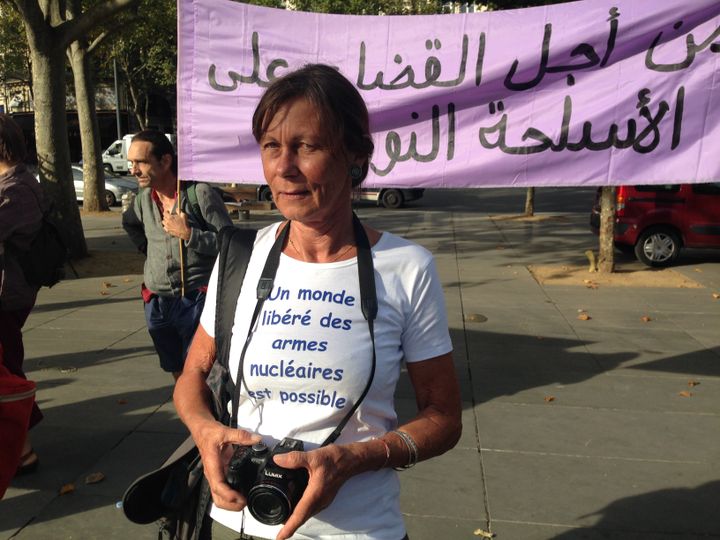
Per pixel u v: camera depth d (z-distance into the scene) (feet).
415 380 4.83
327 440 4.48
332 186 4.50
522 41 12.84
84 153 55.36
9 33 89.86
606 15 12.47
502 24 12.87
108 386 15.33
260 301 4.70
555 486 10.84
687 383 15.64
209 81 13.41
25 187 10.16
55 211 31.58
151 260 11.00
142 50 106.73
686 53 12.28
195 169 13.61
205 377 5.15
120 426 13.15
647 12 12.29
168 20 64.54
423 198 74.69
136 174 10.53
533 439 12.59
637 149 12.66
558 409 14.05
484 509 10.15
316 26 13.30
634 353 18.01
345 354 4.46
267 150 4.58
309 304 4.57
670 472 11.29
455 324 21.04
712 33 12.15
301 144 4.41
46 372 16.28
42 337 19.44
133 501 5.09
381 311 4.58
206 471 4.32
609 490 10.70
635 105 12.59
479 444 12.37
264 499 3.96
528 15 12.78
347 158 4.58
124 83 123.85
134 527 9.69
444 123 13.29
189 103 13.47
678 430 13.00
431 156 13.41
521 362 17.22
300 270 4.69
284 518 3.98
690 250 38.42
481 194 80.02
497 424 13.26
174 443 12.41
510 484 10.90
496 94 13.08
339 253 4.74
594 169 12.90
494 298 24.86
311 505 3.95
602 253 30.22
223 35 13.30
